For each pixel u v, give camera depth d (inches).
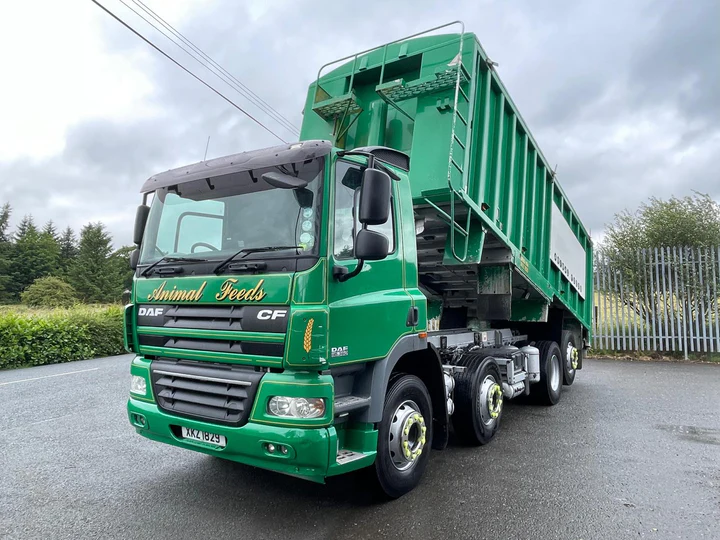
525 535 134.5
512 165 253.3
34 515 146.3
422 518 144.9
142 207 173.3
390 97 212.5
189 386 143.8
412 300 167.3
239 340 134.9
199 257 152.5
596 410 288.2
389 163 168.7
